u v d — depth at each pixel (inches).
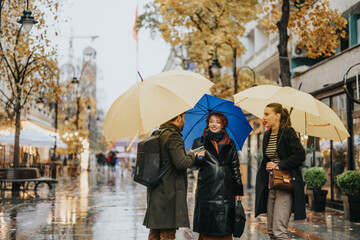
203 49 919.7
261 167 245.0
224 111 234.2
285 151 233.6
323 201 499.2
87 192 775.7
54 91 775.1
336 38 629.0
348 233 350.3
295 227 381.4
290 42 833.5
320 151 597.6
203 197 213.8
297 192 227.6
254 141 963.3
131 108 201.5
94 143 2415.1
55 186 948.6
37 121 1694.1
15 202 585.6
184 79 200.4
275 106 238.7
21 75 770.8
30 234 339.9
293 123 261.7
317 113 225.8
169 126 205.2
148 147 199.2
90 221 411.5
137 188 891.4
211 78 948.6
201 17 894.4
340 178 425.7
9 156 1212.5
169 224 196.1
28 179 750.5
